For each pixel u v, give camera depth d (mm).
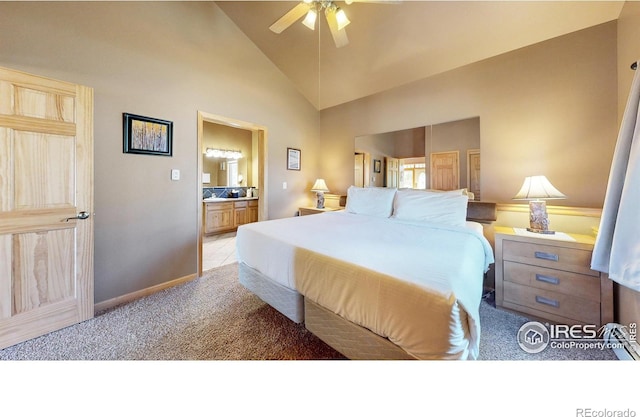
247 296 2230
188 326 1718
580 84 1957
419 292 910
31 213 1552
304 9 1860
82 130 1743
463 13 2096
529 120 2191
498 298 1929
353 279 1139
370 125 3484
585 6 1810
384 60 2832
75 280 1736
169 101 2410
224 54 2883
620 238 1237
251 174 6184
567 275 1635
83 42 1865
